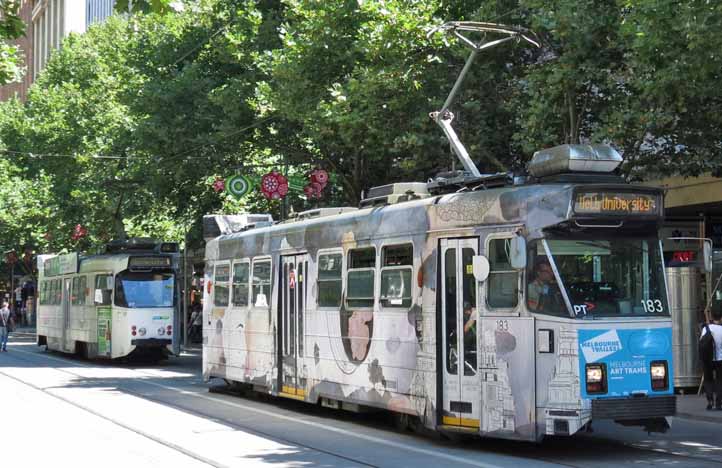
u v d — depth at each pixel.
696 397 24.94
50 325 47.97
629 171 24.62
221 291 26.02
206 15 39.00
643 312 14.86
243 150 37.38
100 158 50.38
